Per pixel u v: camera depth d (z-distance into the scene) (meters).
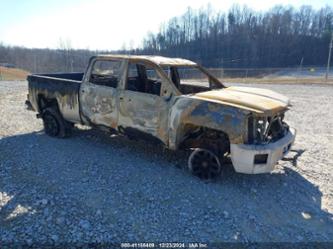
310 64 74.00
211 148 4.23
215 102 3.98
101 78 5.60
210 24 81.88
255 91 4.86
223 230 3.17
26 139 6.19
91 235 3.01
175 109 4.28
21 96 13.27
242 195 3.95
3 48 74.12
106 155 5.27
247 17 84.12
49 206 3.53
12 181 4.18
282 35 80.12
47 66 60.12
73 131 6.77
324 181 4.46
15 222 3.20
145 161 5.01
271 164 3.90
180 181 4.29
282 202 3.81
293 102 13.05
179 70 5.76
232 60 73.31
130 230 3.11
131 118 4.87
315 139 6.75
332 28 78.50
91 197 3.76
